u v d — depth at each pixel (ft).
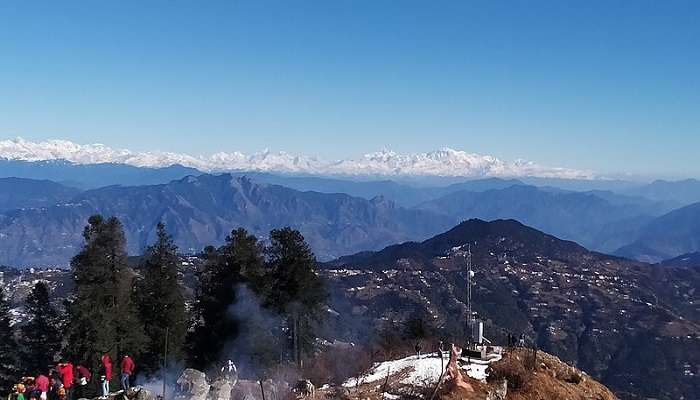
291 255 135.33
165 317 132.87
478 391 76.02
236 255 137.80
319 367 110.11
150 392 88.84
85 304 125.80
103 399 91.20
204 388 80.38
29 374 139.33
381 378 86.69
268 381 89.71
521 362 86.07
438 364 89.97
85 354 125.08
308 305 136.36
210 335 134.92
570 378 87.40
